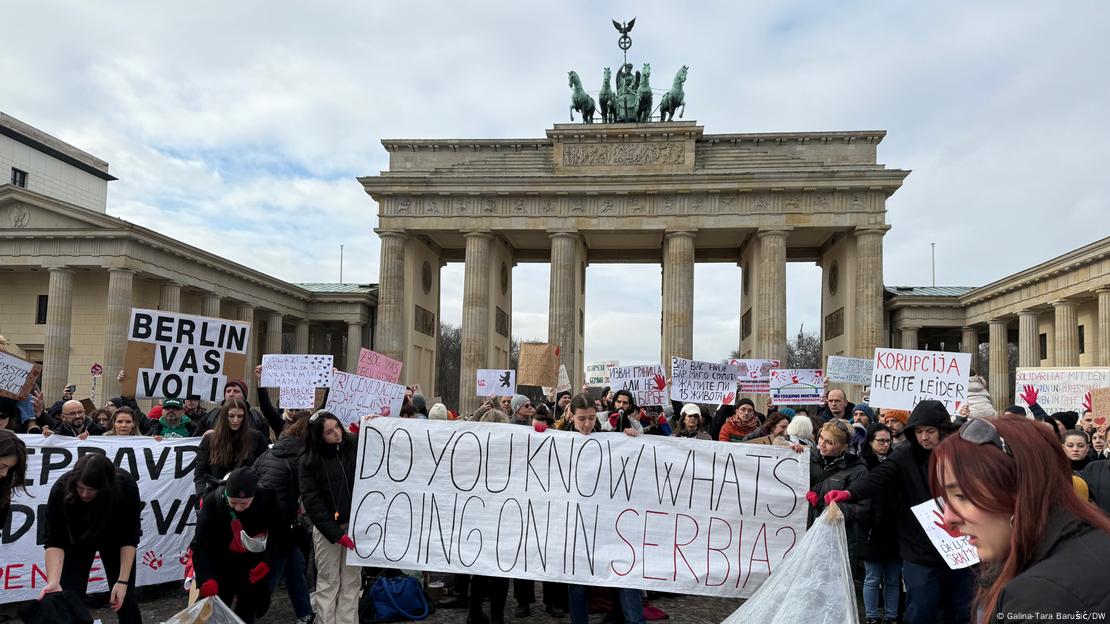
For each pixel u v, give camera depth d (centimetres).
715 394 2788
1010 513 393
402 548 1304
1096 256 6219
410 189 8112
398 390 1844
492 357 8444
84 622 1027
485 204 8156
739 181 7719
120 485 1081
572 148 8156
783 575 857
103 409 2195
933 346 10194
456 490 1323
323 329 11131
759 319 7844
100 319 7306
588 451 1313
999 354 8369
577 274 8362
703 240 8806
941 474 430
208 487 1202
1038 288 7312
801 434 1488
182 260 7500
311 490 1246
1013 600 360
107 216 6725
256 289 8756
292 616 1503
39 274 7381
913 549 1126
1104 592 339
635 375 2800
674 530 1279
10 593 1463
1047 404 2470
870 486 1136
